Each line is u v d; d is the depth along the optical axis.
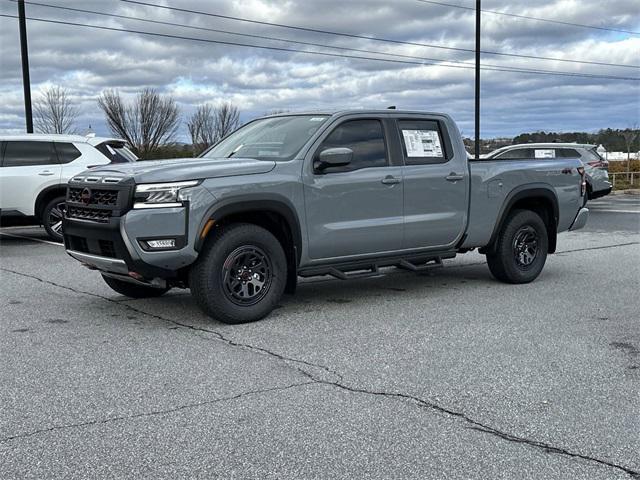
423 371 4.76
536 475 3.23
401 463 3.35
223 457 3.41
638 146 43.31
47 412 4.00
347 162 6.19
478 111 27.20
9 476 3.22
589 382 4.54
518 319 6.33
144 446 3.54
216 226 6.02
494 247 7.99
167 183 5.62
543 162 8.25
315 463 3.35
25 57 18.66
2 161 11.91
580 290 7.79
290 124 6.96
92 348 5.34
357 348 5.34
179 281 6.22
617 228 15.02
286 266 6.31
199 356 5.12
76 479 3.19
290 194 6.19
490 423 3.84
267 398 4.23
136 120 44.12
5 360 5.02
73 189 6.27
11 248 11.74
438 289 7.87
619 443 3.59
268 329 5.93
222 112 47.88
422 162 7.20
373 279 8.60
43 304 7.00
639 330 5.93
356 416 3.94
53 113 40.16
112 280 6.97
